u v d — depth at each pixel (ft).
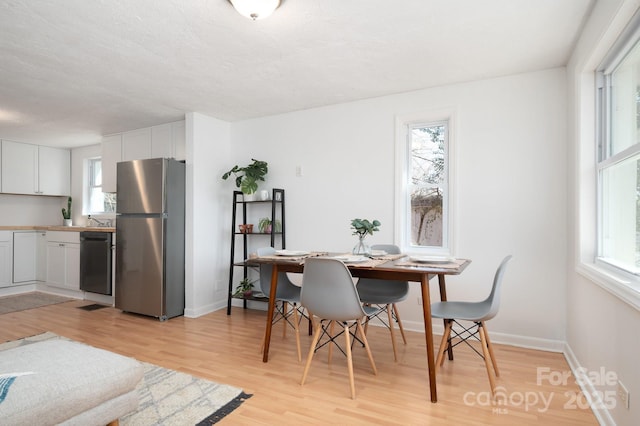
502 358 9.07
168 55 8.68
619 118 6.88
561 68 9.62
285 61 9.11
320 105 12.80
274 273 8.95
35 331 11.38
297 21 7.22
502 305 10.19
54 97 11.60
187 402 6.89
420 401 6.94
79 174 19.79
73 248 16.22
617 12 5.47
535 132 9.89
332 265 7.06
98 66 9.27
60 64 9.12
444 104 10.94
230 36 7.79
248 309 14.24
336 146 12.68
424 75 10.14
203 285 13.58
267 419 6.32
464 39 8.06
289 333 11.18
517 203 10.07
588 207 7.80
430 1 6.59
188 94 11.48
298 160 13.39
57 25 7.25
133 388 5.41
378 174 11.99
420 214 11.76
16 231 17.54
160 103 12.36
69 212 19.69
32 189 18.54
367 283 10.35
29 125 15.05
